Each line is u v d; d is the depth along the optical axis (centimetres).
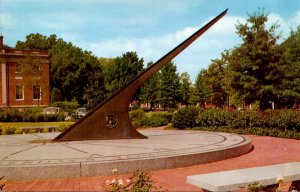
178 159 819
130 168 757
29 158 792
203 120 1900
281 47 2500
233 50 2552
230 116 1789
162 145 995
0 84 4062
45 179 706
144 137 1154
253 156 999
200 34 1185
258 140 1427
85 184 666
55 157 801
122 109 1116
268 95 2511
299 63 2777
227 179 489
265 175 512
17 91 4175
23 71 4097
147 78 1127
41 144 1034
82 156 810
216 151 909
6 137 1272
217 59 4109
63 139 1073
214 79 4100
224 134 1345
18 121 2656
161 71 4994
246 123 1766
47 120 2711
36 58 4112
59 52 6031
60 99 5300
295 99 2802
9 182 686
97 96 3934
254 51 2452
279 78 2508
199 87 4819
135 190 440
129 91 1120
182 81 5553
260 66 2502
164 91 4959
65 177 714
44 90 4256
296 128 1552
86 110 3756
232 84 2611
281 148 1176
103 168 734
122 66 5356
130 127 1131
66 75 5788
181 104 6338
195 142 1074
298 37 3030
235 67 2561
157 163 786
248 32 2522
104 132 1101
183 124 1958
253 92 2531
